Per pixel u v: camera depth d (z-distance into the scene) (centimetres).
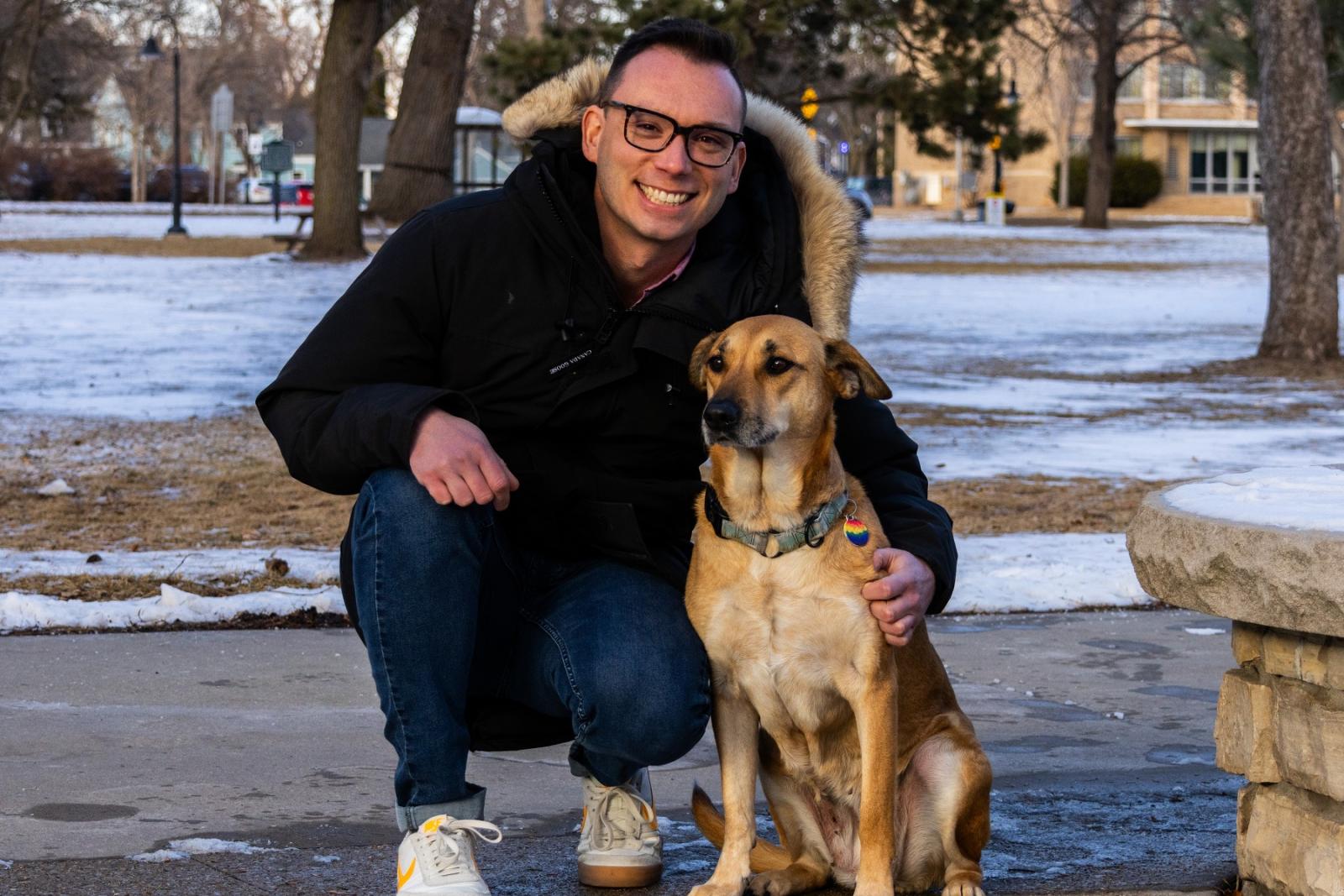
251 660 550
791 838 360
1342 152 2817
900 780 350
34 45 4791
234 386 1338
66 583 650
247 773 424
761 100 381
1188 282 2903
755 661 333
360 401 325
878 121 7138
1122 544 771
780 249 370
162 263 2808
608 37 2652
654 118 337
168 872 345
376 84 6681
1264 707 321
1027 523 833
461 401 326
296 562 689
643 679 324
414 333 345
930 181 7600
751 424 323
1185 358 1750
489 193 357
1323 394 1470
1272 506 317
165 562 693
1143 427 1221
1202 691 533
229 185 7938
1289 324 1728
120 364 1474
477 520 325
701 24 351
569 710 335
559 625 338
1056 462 1037
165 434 1086
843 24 3167
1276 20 1702
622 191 342
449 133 3375
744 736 341
